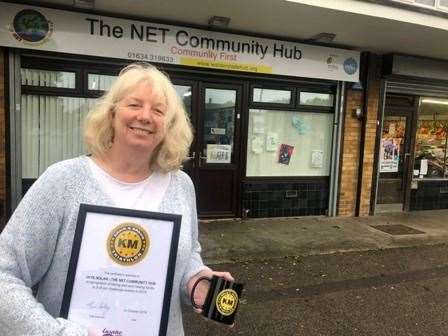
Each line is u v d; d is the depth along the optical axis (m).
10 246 1.34
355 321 4.08
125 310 1.38
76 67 6.34
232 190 7.63
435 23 6.57
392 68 8.16
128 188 1.54
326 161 8.41
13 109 5.98
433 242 7.12
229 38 7.02
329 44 7.82
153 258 1.42
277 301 4.46
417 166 9.35
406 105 9.00
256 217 7.83
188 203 1.67
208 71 7.09
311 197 8.28
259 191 7.80
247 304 4.35
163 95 1.56
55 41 5.95
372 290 4.88
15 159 6.06
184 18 6.44
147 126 1.51
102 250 1.38
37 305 1.29
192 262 1.67
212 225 7.20
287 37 7.41
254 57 7.25
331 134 8.36
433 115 9.37
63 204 1.44
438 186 9.54
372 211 8.70
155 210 1.54
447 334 3.91
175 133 1.63
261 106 7.68
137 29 6.39
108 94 1.56
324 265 5.66
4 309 1.24
